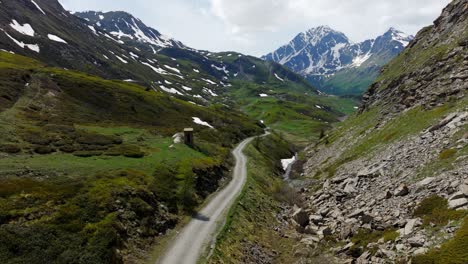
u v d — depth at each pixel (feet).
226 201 179.52
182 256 114.83
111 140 228.02
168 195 159.02
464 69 223.51
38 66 397.60
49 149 177.99
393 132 228.84
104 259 98.43
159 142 261.44
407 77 313.12
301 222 168.76
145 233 124.77
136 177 159.02
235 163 283.79
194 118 425.28
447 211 102.06
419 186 130.21
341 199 172.65
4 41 495.82
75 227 107.04
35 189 119.96
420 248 93.40
